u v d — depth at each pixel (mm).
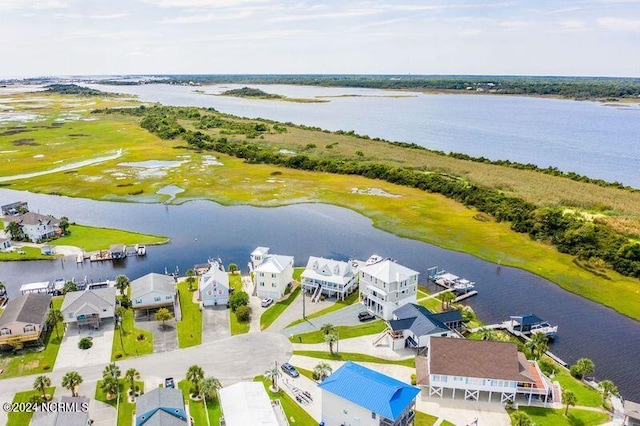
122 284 96250
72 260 119000
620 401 68500
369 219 152000
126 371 72438
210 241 133000
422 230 142375
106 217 152125
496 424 63250
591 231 126438
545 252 127000
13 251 121938
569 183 184125
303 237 136500
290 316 91500
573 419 64062
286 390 69438
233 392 63719
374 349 80500
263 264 98938
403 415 58156
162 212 157625
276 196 174000
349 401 59000
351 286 102375
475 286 107812
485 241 134125
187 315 91500
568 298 102812
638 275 111375
